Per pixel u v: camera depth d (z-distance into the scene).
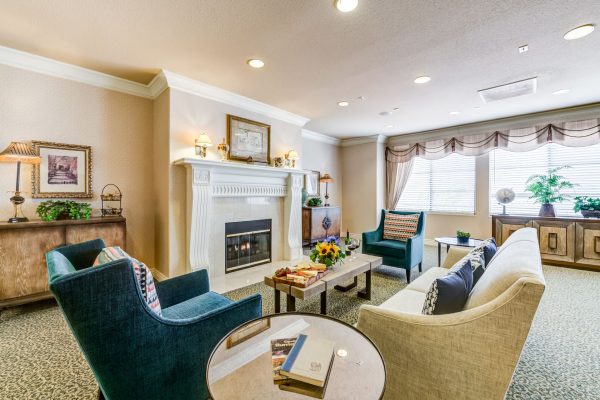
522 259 1.22
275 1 1.80
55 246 2.45
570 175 4.32
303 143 5.78
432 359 1.12
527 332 0.95
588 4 1.81
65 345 1.93
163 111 3.14
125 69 2.86
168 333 1.12
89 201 2.96
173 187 3.06
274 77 3.01
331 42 2.30
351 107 4.04
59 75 2.76
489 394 1.01
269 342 1.17
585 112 4.02
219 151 3.43
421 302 1.73
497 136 4.79
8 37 2.26
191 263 3.04
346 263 2.67
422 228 3.66
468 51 2.45
